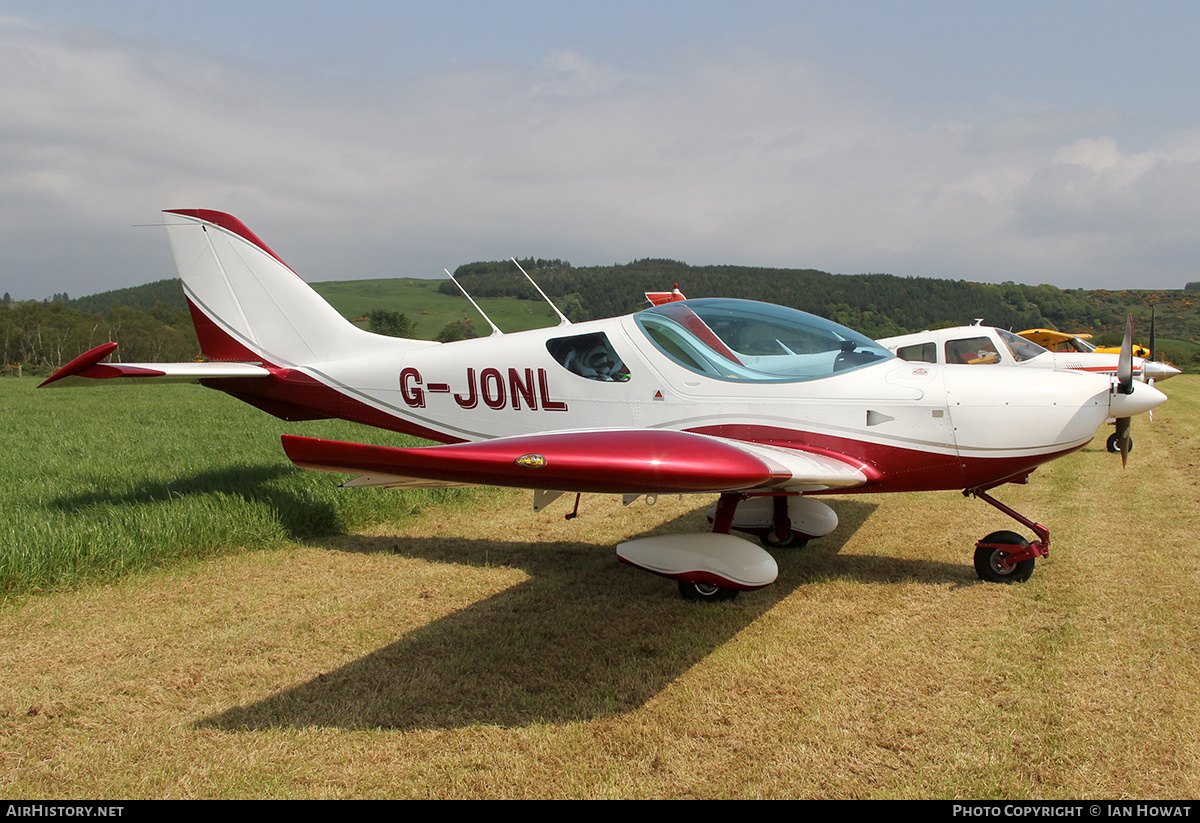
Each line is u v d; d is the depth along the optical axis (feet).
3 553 14.34
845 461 14.43
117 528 16.40
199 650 12.06
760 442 15.08
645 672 11.14
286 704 10.29
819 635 12.37
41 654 11.87
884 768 8.55
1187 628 12.12
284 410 20.77
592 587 15.15
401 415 19.04
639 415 16.08
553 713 9.98
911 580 15.10
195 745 9.27
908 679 10.69
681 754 8.95
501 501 23.49
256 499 20.06
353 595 14.69
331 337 20.10
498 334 18.21
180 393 86.02
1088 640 11.79
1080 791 8.01
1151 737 8.98
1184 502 21.18
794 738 9.23
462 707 10.17
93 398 73.15
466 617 13.48
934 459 14.51
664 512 21.99
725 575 13.66
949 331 31.50
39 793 8.30
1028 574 14.75
